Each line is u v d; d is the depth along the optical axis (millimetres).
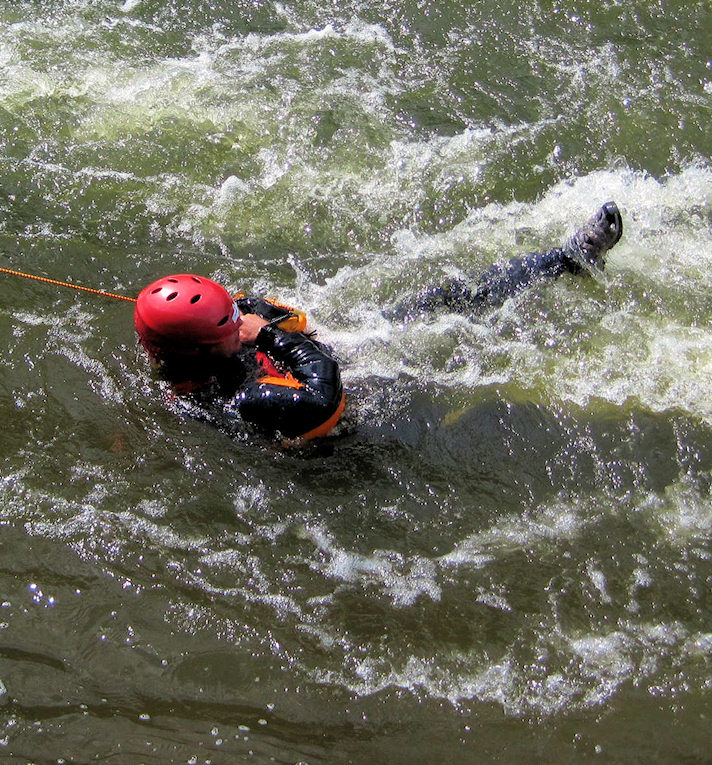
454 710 4824
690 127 9039
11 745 4629
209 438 6191
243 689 4906
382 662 5031
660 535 5637
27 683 4883
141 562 5488
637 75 9672
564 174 8578
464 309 7020
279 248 7902
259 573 5465
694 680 4922
